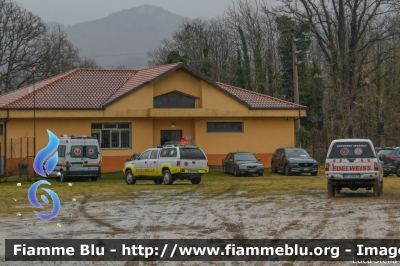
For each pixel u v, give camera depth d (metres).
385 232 13.73
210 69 64.31
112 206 20.03
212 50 71.00
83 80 42.44
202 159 29.16
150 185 29.64
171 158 28.97
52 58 62.19
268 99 44.50
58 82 41.41
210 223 15.61
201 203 20.66
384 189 25.62
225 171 39.09
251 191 25.42
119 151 39.69
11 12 55.91
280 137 43.66
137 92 39.50
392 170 33.94
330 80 62.50
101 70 44.59
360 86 51.53
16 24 55.97
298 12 50.41
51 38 67.12
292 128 43.88
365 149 21.86
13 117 36.59
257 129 43.22
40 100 38.22
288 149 38.91
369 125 52.03
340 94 49.91
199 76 40.91
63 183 31.61
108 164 39.41
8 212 18.70
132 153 39.94
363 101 54.12
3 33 55.47
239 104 42.03
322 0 50.41
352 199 21.31
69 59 68.19
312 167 37.22
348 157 21.81
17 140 37.12
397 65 56.00
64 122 38.44
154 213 17.94
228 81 67.62
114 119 39.62
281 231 14.09
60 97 39.22
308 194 23.62
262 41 67.25
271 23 66.81
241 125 43.00
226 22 70.88
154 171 29.66
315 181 31.55
